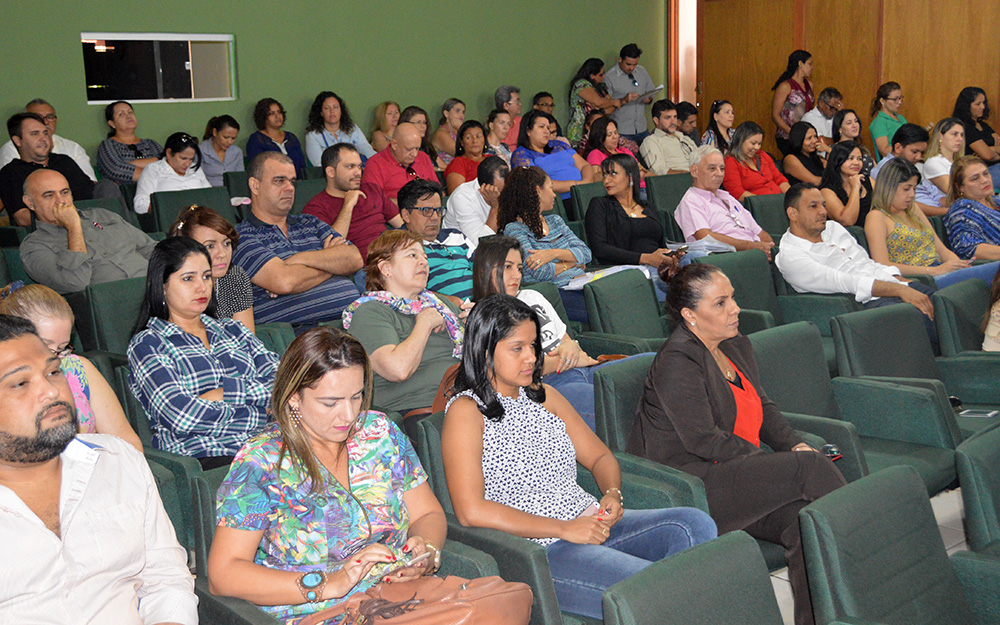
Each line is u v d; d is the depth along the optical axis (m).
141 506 1.70
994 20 8.45
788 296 4.55
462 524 2.09
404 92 8.43
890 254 5.03
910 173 4.88
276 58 7.65
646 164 8.18
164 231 5.18
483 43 8.88
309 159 7.65
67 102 6.78
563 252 4.42
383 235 2.98
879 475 1.84
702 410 2.52
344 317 2.99
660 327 4.03
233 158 7.11
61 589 1.55
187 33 7.21
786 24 9.73
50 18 6.61
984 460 2.08
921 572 1.80
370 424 1.98
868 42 9.24
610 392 2.65
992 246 5.13
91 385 2.34
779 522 2.39
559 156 7.08
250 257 3.68
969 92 8.03
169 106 7.22
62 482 1.61
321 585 1.72
